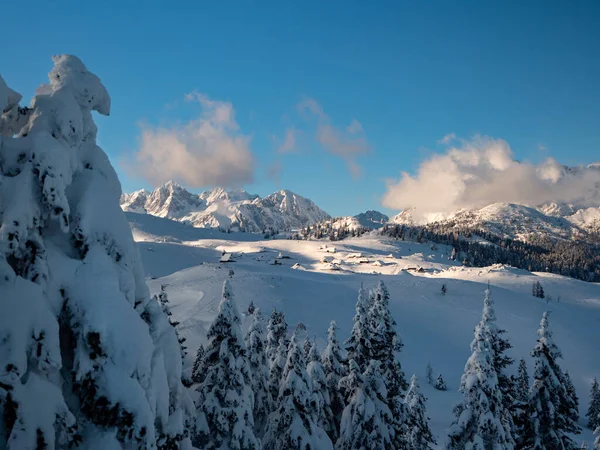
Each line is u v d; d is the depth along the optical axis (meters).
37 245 8.15
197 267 136.88
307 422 19.08
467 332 102.88
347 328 91.50
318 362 24.20
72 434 7.55
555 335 105.50
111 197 9.95
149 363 8.42
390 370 26.03
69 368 8.45
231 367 17.62
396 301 120.81
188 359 44.66
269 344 30.94
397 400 25.88
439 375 71.12
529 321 111.69
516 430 23.47
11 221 7.69
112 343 8.10
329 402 23.94
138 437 7.73
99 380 7.91
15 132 9.50
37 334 7.41
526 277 178.00
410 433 33.47
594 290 166.75
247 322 73.19
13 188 8.00
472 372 20.38
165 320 10.71
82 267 8.73
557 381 22.58
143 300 10.43
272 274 129.75
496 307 120.88
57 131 9.13
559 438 22.42
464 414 20.00
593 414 67.81
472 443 19.05
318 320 94.31
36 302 7.61
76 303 8.32
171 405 10.12
